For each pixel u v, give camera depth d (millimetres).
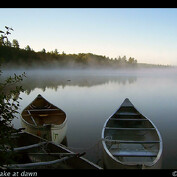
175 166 5711
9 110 2699
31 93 21109
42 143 5242
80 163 4461
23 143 6043
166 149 6949
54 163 4281
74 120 10758
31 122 8625
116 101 16375
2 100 2512
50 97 18406
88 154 6559
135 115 8844
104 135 6180
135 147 5832
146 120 7629
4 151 2500
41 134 6273
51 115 9336
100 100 16828
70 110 13094
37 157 5066
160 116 11508
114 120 8125
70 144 7504
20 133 6031
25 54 66500
